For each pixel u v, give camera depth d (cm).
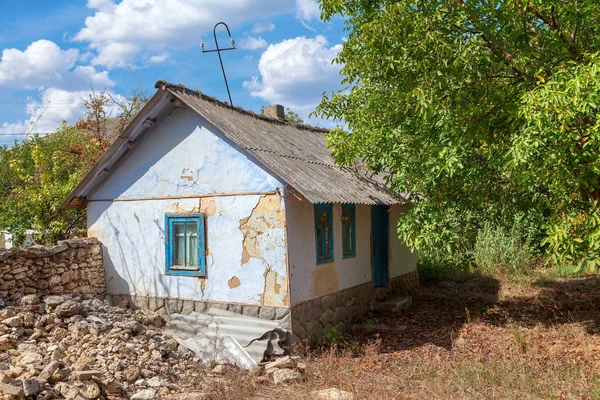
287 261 869
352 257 1107
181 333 903
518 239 1731
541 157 740
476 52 804
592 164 710
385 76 934
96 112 1627
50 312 847
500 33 870
